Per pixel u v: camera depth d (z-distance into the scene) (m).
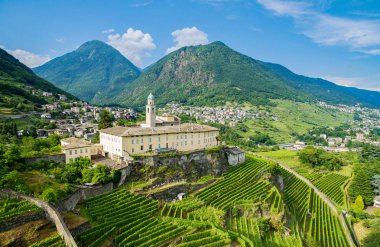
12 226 88.00
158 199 138.38
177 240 111.00
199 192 152.12
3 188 100.12
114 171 136.88
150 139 168.25
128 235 105.31
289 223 163.88
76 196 115.19
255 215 152.75
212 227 123.44
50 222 93.44
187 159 172.12
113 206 118.88
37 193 104.25
